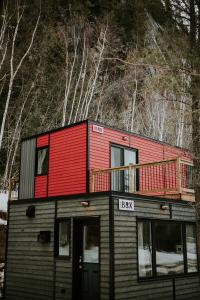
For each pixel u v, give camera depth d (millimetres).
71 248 9203
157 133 30109
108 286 8125
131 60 8297
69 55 30078
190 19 8891
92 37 31500
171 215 10227
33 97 28812
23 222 10711
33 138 13766
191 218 10938
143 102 33250
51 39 29906
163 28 9297
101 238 8562
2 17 28016
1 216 16391
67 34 29984
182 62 8133
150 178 13367
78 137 12039
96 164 11773
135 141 13430
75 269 9062
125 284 8375
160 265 9562
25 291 10055
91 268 8812
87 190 11219
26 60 29688
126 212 8859
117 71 32938
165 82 8008
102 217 8664
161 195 10648
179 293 9938
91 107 30562
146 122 32594
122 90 33750
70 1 32969
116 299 8070
